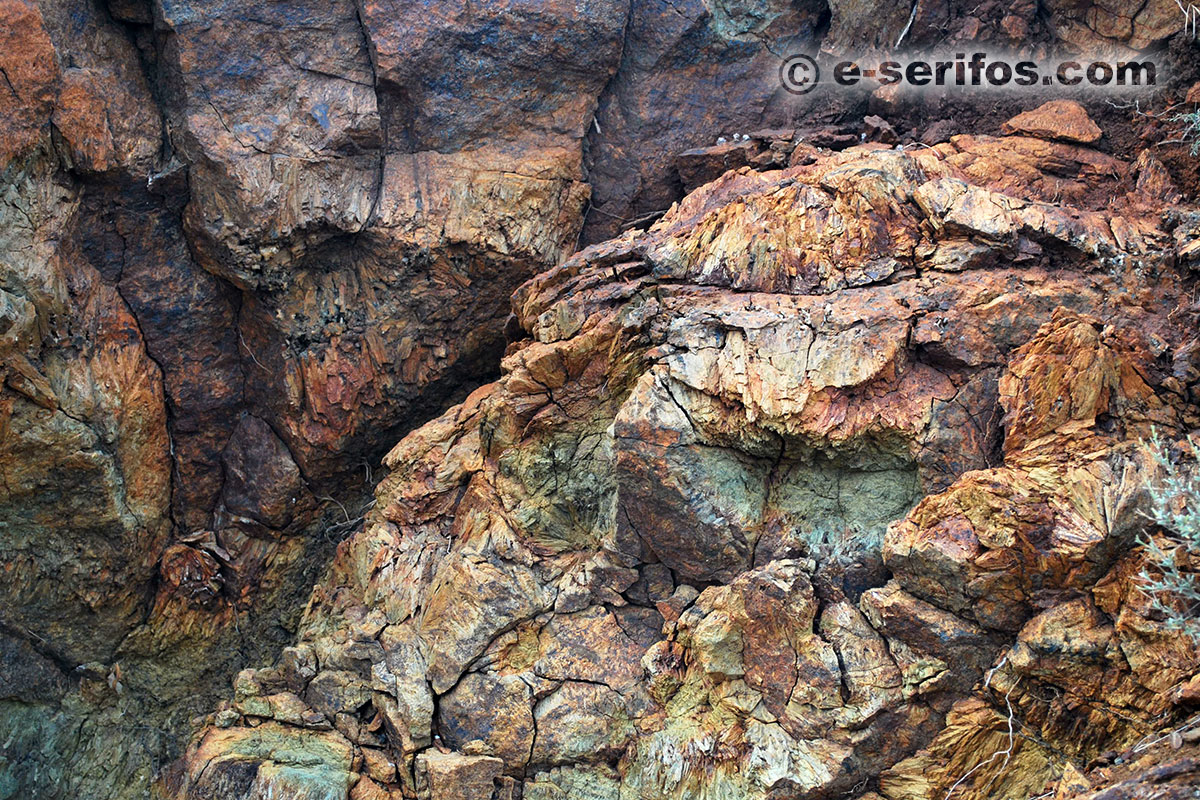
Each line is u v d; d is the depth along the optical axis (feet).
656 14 20.03
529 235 19.29
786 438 15.33
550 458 17.40
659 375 15.79
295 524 20.47
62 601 18.83
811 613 14.89
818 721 14.64
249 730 17.52
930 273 15.87
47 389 17.52
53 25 17.52
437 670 16.58
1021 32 18.90
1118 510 13.46
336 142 18.53
